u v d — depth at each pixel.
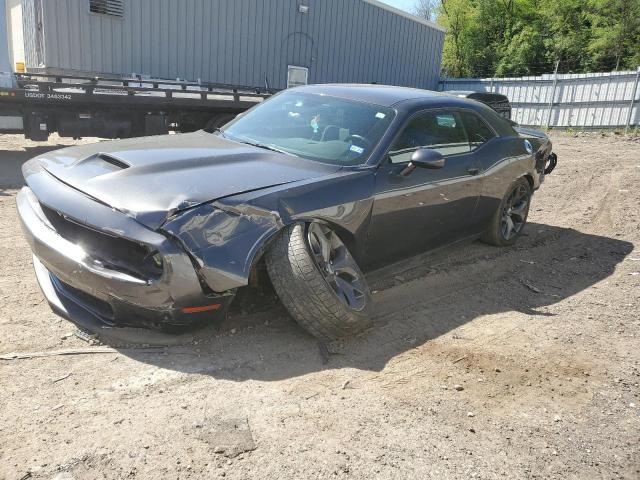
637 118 21.34
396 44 22.38
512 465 2.58
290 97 4.84
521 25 35.03
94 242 3.21
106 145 3.97
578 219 7.65
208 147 3.95
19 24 16.02
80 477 2.26
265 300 3.88
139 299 3.01
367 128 4.19
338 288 3.49
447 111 4.89
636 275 5.38
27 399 2.75
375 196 3.88
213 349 3.37
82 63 14.12
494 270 5.34
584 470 2.59
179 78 15.96
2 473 2.24
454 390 3.17
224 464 2.40
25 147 11.66
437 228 4.69
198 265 2.99
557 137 20.61
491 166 5.24
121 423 2.62
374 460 2.52
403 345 3.67
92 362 3.13
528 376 3.40
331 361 3.36
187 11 15.72
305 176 3.62
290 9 18.11
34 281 4.20
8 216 6.03
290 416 2.78
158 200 3.05
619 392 3.30
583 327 4.16
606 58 30.75
